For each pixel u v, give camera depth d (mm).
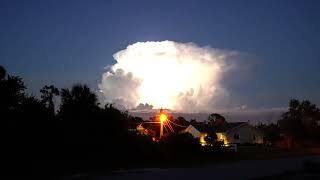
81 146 35250
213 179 25844
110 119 37812
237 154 52875
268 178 27047
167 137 45500
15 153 30891
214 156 48062
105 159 36531
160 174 29219
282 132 87812
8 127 30938
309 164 31453
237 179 25906
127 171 31578
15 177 27562
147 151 40688
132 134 40156
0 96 31844
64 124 35094
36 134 32250
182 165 38344
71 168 32438
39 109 33344
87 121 36438
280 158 48344
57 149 33656
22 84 33438
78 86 37906
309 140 83312
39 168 31328
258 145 80688
